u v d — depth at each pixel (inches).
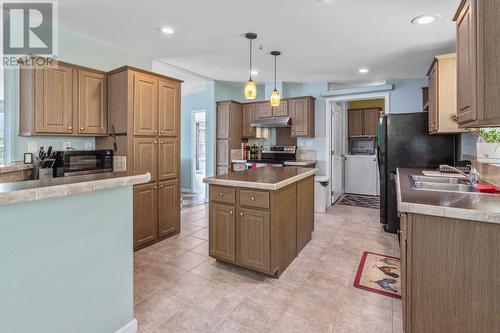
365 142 265.1
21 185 46.8
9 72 100.0
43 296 50.6
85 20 105.3
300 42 125.8
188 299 82.5
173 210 139.1
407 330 60.8
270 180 96.0
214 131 211.3
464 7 63.3
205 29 112.3
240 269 102.0
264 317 73.9
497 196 65.7
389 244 127.2
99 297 60.5
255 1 90.7
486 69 52.2
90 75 116.6
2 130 100.5
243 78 197.8
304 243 123.2
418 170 126.9
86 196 57.2
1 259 45.0
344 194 256.5
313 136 203.5
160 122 130.6
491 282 53.6
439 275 57.6
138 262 108.3
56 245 52.3
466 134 121.9
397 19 102.6
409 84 185.5
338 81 200.2
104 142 124.6
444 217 56.0
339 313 75.6
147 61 148.9
